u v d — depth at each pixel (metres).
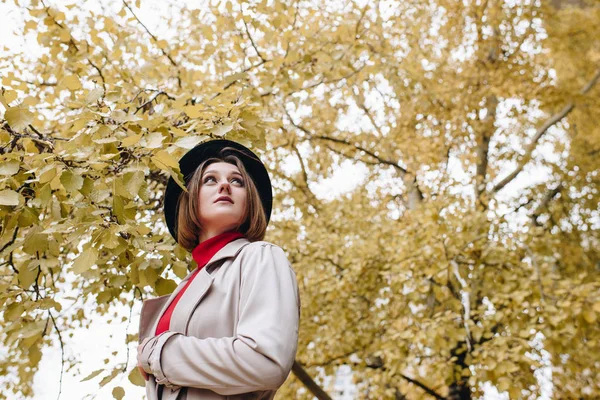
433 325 4.65
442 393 6.08
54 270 2.79
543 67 7.59
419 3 5.97
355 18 4.62
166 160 1.56
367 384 6.18
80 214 1.83
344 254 6.19
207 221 1.52
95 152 1.83
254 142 2.37
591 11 7.75
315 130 6.81
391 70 5.14
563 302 4.68
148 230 1.89
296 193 6.96
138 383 2.13
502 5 6.86
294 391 6.04
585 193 8.48
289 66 3.71
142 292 2.65
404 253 5.29
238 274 1.25
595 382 6.23
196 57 4.31
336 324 6.14
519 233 5.49
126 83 3.32
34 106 3.10
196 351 1.07
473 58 7.15
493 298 5.16
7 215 1.82
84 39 3.69
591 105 7.45
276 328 1.08
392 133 7.04
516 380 4.57
